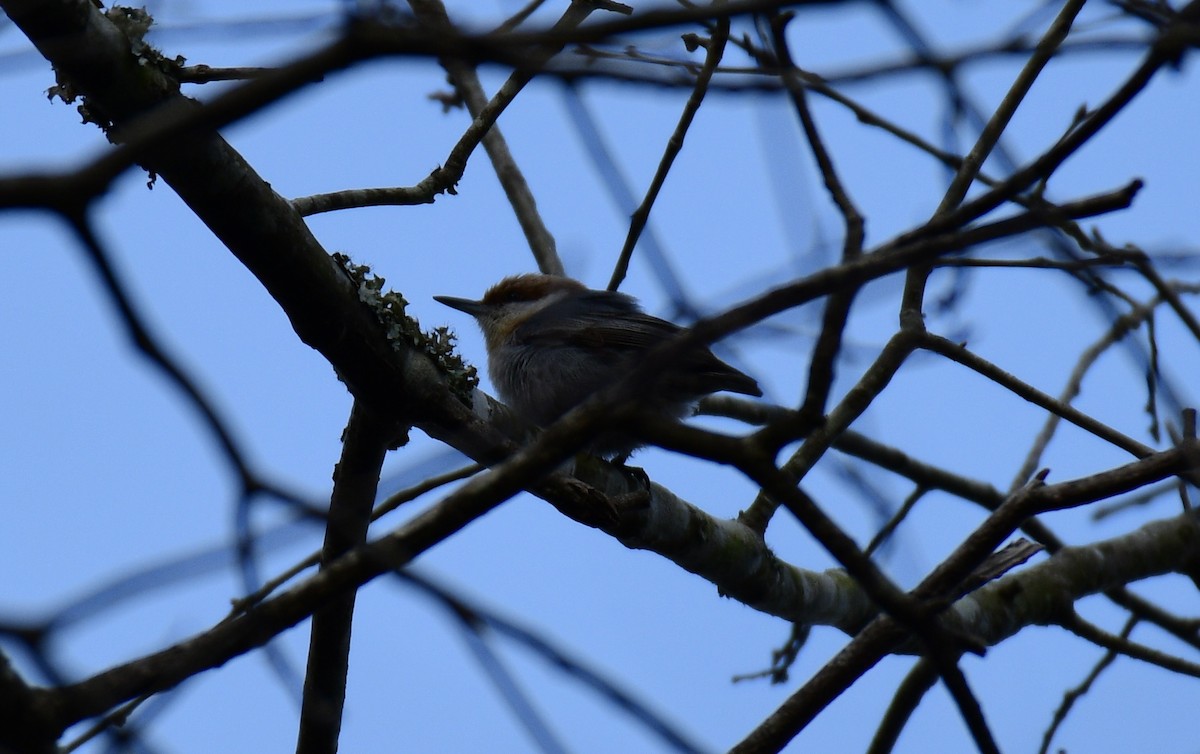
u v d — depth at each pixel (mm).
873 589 6199
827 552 6148
